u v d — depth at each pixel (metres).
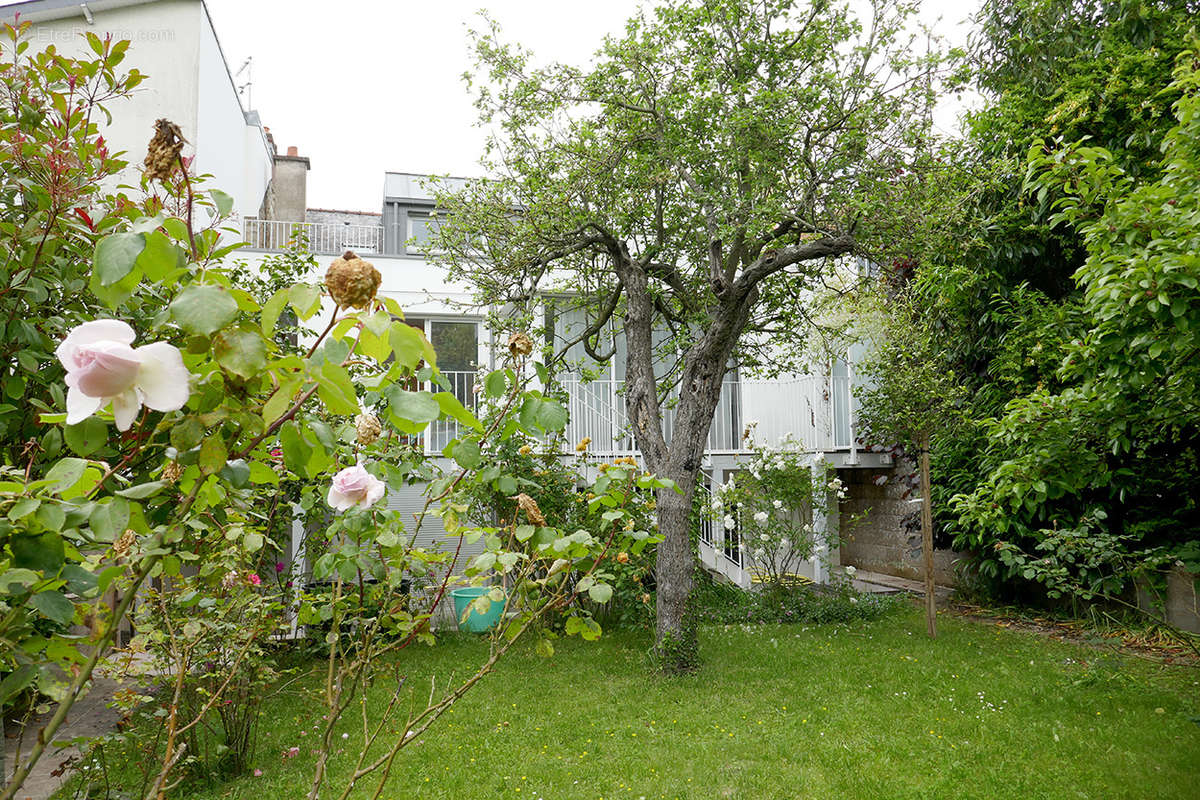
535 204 7.03
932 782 4.05
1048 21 8.18
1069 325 6.50
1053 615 8.62
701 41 7.13
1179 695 5.48
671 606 6.70
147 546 1.29
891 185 6.83
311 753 4.73
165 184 2.01
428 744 4.86
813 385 11.55
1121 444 4.33
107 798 3.14
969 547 9.57
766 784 4.10
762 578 9.52
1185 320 3.17
